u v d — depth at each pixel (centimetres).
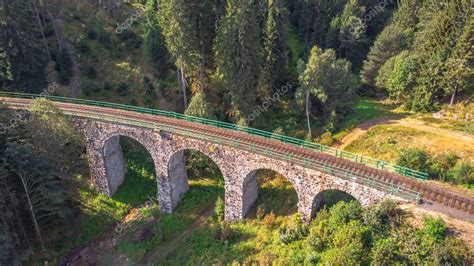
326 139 4744
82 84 5525
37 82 5184
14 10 4759
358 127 4888
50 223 3809
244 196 3494
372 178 2830
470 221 2497
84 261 3672
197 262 3375
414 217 2606
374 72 5803
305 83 4756
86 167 4425
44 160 3466
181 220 3925
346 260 2566
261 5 5191
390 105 5400
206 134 3519
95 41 6025
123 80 5650
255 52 4644
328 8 6669
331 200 3325
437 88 4772
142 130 3694
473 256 2306
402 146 4212
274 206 3612
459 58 4500
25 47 4966
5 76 5009
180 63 4775
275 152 3209
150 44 5500
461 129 4322
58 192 3500
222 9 5094
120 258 3669
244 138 3459
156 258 3591
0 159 3278
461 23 4597
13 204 3362
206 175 4462
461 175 3375
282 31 5162
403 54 5247
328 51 4769
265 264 2995
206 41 5034
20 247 3559
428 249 2416
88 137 3969
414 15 6203
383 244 2530
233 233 3494
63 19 6169
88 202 4144
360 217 2816
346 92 4988
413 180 2864
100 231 3962
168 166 3738
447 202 2648
